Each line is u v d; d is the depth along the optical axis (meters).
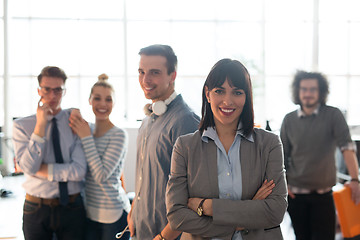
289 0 8.59
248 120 1.54
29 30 8.34
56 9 8.35
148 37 8.41
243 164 1.51
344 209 2.71
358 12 8.63
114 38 8.34
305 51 8.64
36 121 2.32
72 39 8.36
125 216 2.38
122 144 2.33
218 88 1.49
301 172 2.69
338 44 8.67
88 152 2.24
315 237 2.69
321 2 8.61
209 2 8.55
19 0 8.29
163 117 1.96
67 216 2.21
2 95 8.22
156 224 1.91
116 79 8.38
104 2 8.32
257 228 1.46
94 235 2.30
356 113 8.82
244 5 8.62
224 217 1.44
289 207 2.76
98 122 2.39
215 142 1.54
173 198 1.55
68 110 2.37
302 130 2.69
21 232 4.44
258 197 1.48
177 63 2.03
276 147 1.54
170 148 1.88
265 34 8.64
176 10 8.48
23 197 6.18
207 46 8.58
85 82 8.39
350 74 8.81
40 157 2.16
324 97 2.68
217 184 1.50
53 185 2.20
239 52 8.62
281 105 8.60
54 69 2.28
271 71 8.67
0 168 7.70
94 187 2.28
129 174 6.43
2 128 8.01
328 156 2.65
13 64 8.30
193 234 1.53
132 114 8.26
